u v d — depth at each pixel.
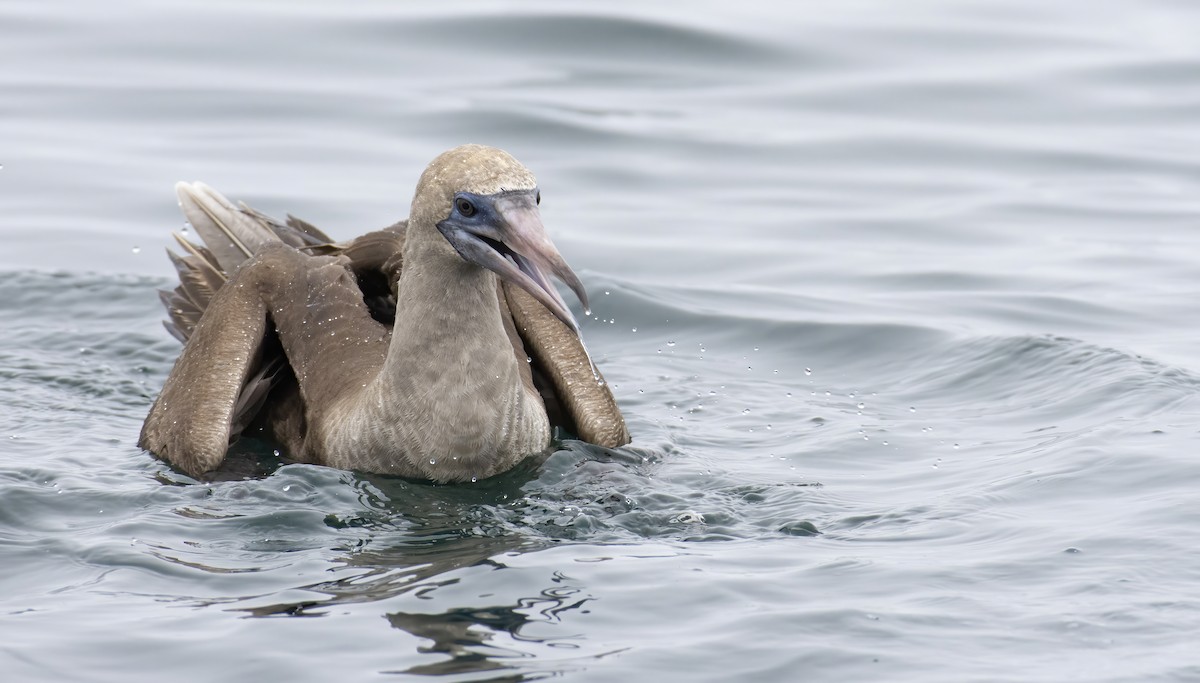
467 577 10.17
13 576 10.17
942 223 20.56
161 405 13.11
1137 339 16.45
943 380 15.41
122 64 24.94
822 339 16.67
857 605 9.66
